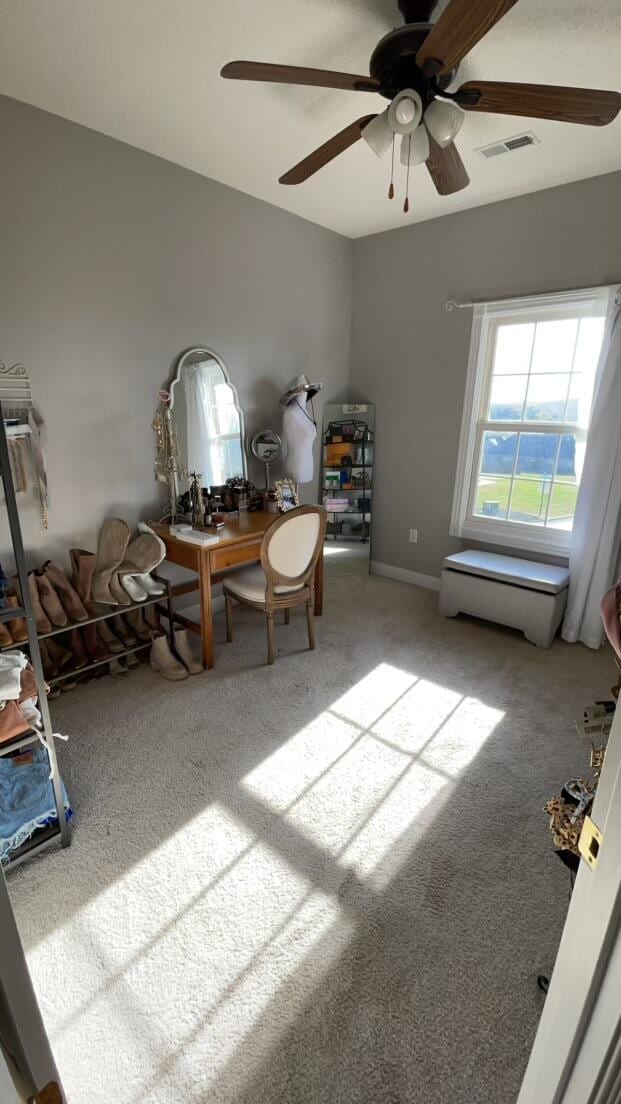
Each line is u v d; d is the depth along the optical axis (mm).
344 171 2666
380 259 3693
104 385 2553
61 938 1310
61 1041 1097
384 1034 1105
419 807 1747
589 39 1663
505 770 1929
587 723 994
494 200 3049
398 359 3752
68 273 2324
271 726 2180
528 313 3096
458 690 2473
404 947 1290
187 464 2969
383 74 1515
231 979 1218
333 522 4133
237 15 1594
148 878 1475
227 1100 1002
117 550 2514
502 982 1209
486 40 1674
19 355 2232
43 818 1518
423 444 3750
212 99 2037
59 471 2461
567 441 3084
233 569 3438
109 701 2354
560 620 2998
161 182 2578
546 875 1494
